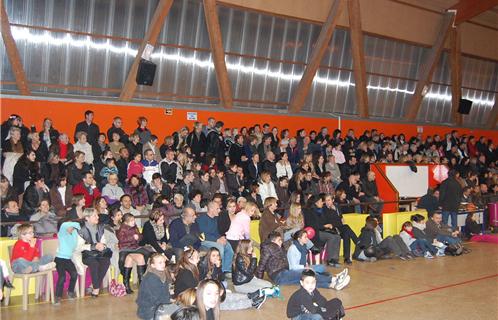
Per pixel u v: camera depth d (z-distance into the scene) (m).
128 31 14.22
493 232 15.42
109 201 10.19
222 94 16.34
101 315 6.89
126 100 14.58
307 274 6.05
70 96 13.68
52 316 6.84
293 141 14.97
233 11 15.76
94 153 12.00
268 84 17.47
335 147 15.71
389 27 19.08
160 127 15.09
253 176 13.29
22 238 7.47
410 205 14.75
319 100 18.97
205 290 4.99
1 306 7.34
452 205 13.49
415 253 11.58
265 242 8.91
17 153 10.55
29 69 13.23
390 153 16.48
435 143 19.66
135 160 11.58
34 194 9.37
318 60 17.61
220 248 9.02
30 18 12.85
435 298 8.09
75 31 13.48
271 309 7.38
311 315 5.94
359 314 7.19
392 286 8.84
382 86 20.48
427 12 19.77
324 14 17.25
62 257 7.67
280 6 16.23
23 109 12.88
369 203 12.73
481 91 24.20
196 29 15.35
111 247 8.29
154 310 6.18
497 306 7.67
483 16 21.55
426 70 20.95
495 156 20.83
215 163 13.21
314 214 10.53
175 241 8.67
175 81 15.60
